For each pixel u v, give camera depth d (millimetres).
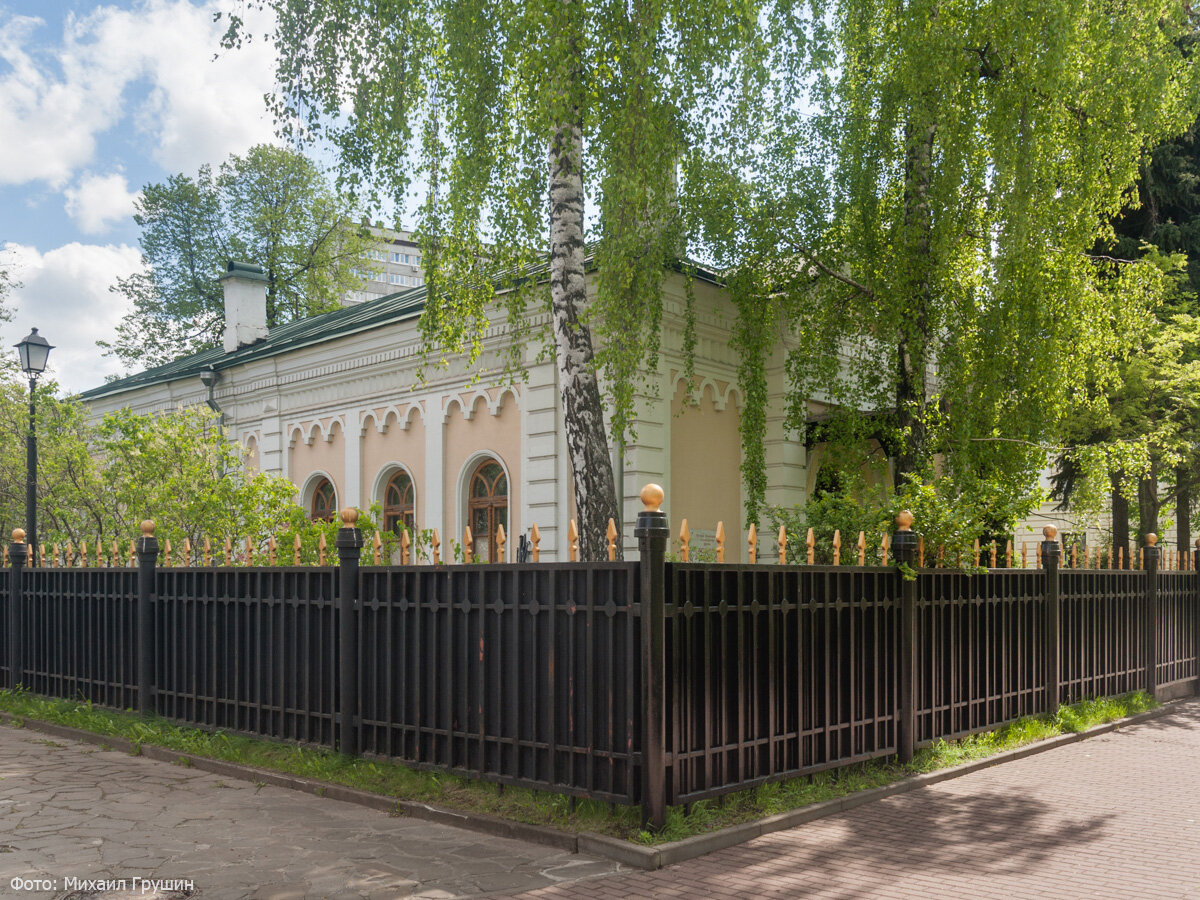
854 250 12078
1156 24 11273
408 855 4898
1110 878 4762
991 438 11383
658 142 8844
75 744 8266
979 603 8281
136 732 8117
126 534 12555
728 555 13672
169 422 12414
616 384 9945
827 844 5254
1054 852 5195
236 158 34125
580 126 8859
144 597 8672
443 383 14820
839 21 11641
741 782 5699
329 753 6895
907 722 7129
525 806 5551
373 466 16109
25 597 10516
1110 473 14898
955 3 10617
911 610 7242
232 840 5160
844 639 6676
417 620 6383
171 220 33969
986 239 11633
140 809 5875
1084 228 11141
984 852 5172
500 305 11219
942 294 11492
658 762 5059
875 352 12469
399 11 9078
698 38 8750
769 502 13859
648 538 5141
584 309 9023
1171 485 18625
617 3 8328
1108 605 10617
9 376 16656
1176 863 5023
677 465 12859
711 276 13188
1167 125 11766
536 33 8141
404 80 9305
